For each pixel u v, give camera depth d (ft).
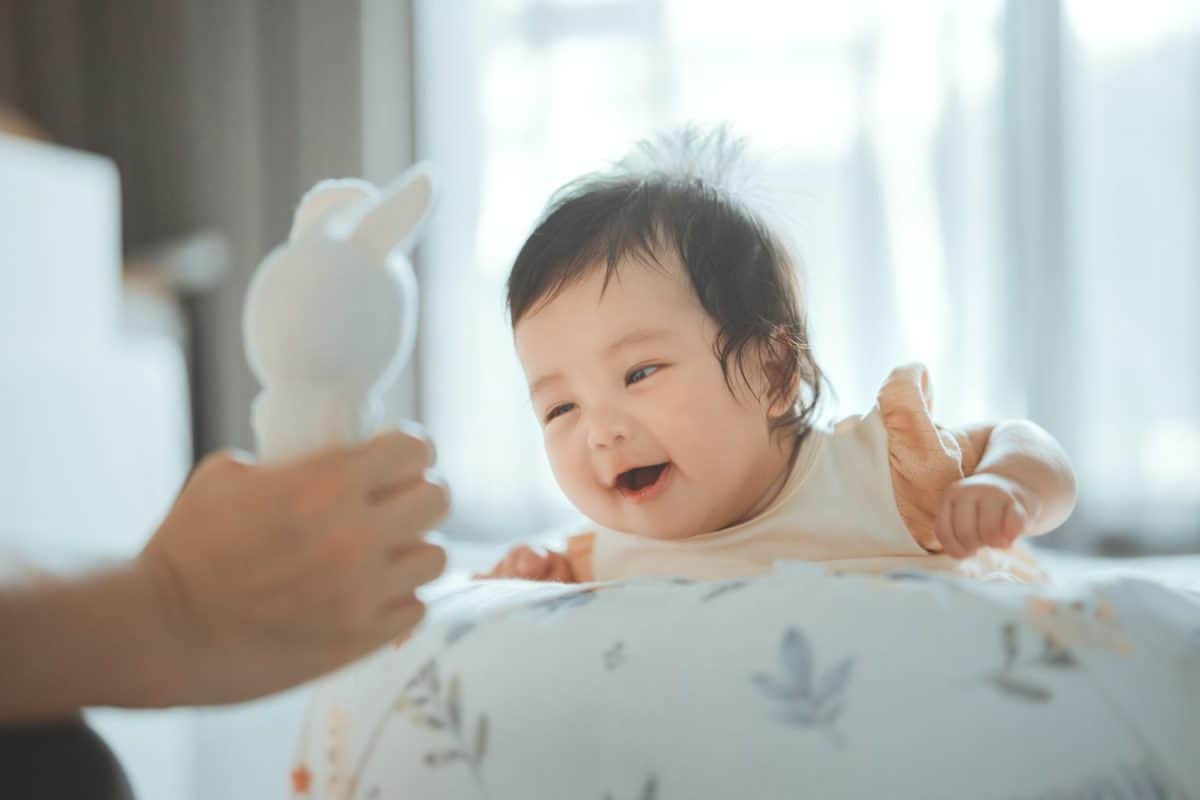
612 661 1.36
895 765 1.20
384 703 1.50
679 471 2.23
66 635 1.05
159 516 5.19
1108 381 8.01
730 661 1.31
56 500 4.52
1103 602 1.37
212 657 1.12
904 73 8.36
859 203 8.35
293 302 1.20
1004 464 2.19
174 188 9.50
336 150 9.24
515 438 9.18
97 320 5.66
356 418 1.23
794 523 2.28
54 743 1.10
